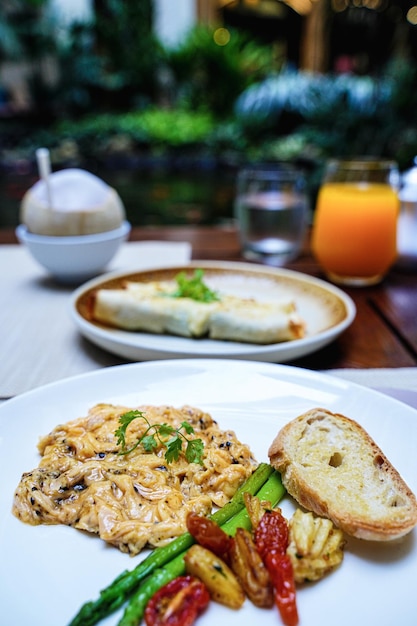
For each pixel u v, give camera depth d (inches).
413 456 11.2
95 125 114.2
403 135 72.4
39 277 23.1
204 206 74.6
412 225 23.3
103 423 11.7
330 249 21.8
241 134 106.0
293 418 12.5
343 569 8.8
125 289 19.2
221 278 20.8
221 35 131.6
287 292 19.6
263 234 25.1
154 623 7.8
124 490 10.1
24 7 124.0
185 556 8.6
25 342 16.9
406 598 8.3
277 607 8.1
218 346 16.6
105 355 16.1
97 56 134.6
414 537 9.5
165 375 13.6
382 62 119.3
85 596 8.4
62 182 21.7
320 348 15.8
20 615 8.0
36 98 128.7
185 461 11.0
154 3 135.1
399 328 18.2
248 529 9.5
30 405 12.4
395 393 13.7
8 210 69.9
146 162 105.3
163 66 132.1
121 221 22.6
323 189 22.5
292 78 102.4
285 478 10.6
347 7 124.0
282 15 144.7
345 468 10.7
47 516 9.8
